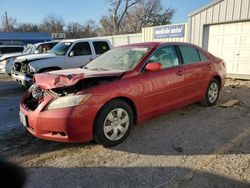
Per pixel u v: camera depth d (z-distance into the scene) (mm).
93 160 3596
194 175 3145
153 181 3045
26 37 44438
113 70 4426
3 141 4316
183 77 5086
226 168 3285
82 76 3777
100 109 3770
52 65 8523
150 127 4789
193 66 5395
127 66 4531
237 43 10945
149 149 3885
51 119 3566
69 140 3605
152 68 4324
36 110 3709
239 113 5574
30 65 8281
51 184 3041
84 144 4109
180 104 5133
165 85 4684
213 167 3320
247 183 2953
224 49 11406
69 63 8945
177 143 4078
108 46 10008
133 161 3537
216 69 6047
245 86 9047
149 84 4395
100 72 4156
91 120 3682
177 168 3322
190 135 4391
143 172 3246
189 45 5598
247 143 4016
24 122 3955
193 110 5816
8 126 5098
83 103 3596
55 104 3604
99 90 3764
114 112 3953
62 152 3863
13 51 18641
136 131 4602
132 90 4133
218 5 11070
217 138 4238
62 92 3707
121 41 19156
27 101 4160
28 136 4516
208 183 2971
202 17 11742
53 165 3486
